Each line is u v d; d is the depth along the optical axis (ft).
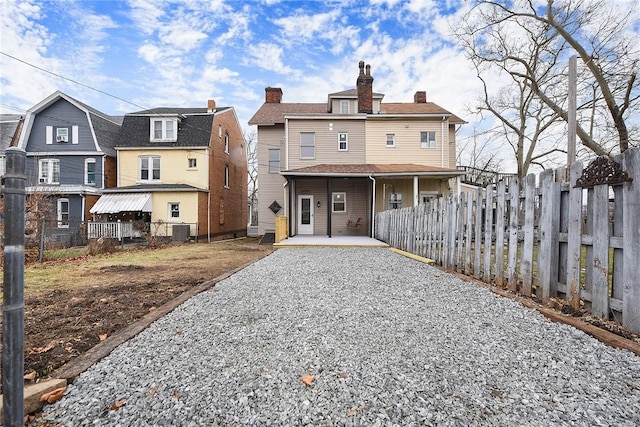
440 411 5.80
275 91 70.13
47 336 9.68
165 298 14.29
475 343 8.66
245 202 91.81
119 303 13.44
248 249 41.39
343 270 20.26
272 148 60.95
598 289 9.81
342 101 58.65
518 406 5.91
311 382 6.79
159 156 62.80
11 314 4.36
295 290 14.99
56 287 16.87
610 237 9.55
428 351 8.23
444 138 55.98
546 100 49.42
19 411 4.42
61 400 6.27
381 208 53.21
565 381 6.70
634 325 8.72
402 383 6.72
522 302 12.11
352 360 7.79
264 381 6.88
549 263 11.67
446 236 20.57
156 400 6.23
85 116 64.28
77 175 63.82
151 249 41.86
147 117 65.98
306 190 54.65
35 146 64.18
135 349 8.53
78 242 47.09
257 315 11.35
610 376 6.81
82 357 7.95
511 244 14.01
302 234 54.24
